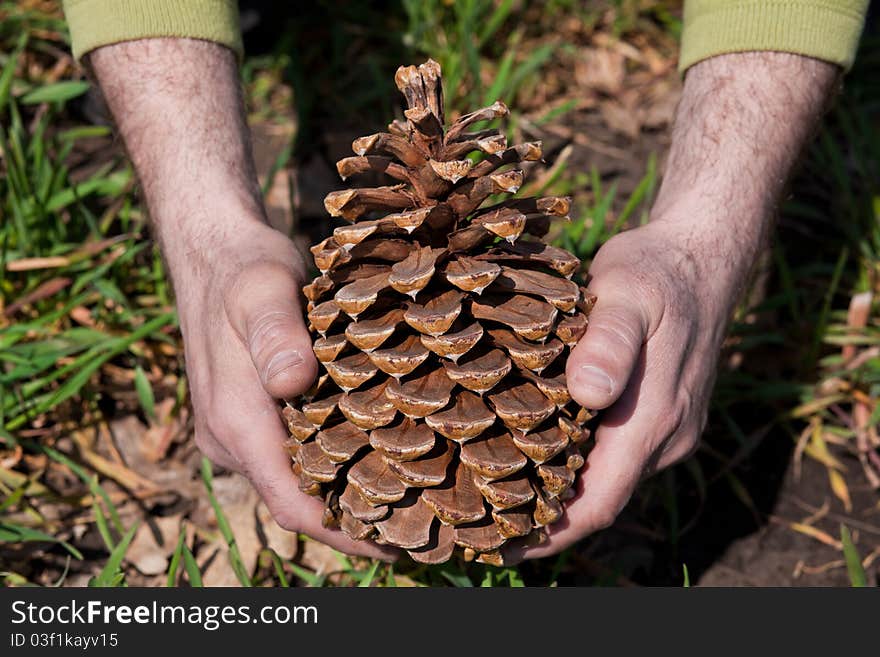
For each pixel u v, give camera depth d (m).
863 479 0.98
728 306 0.80
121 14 0.83
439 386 0.68
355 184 1.13
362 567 0.89
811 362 1.01
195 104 0.83
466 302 0.69
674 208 0.81
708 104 0.83
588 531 0.76
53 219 1.03
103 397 0.98
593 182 1.06
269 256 0.76
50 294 0.97
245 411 0.75
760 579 0.91
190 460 0.95
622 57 1.29
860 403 1.00
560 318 0.70
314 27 1.29
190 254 0.80
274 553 0.85
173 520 0.92
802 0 0.82
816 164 1.18
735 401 1.02
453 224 0.69
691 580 0.91
